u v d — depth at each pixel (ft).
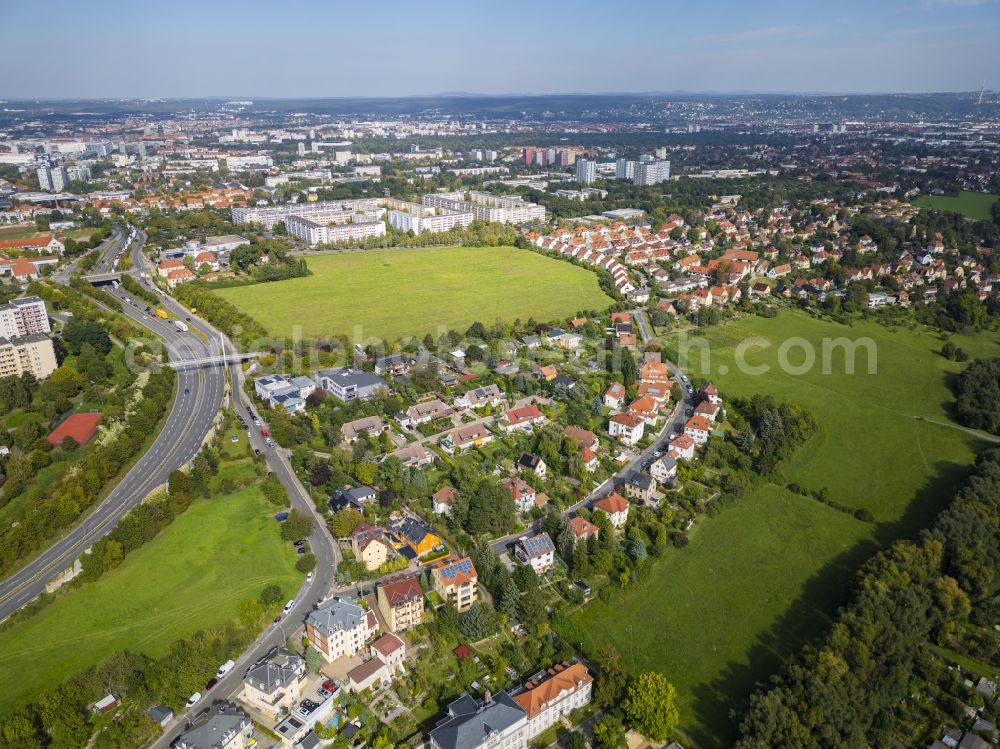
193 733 635.66
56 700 652.48
